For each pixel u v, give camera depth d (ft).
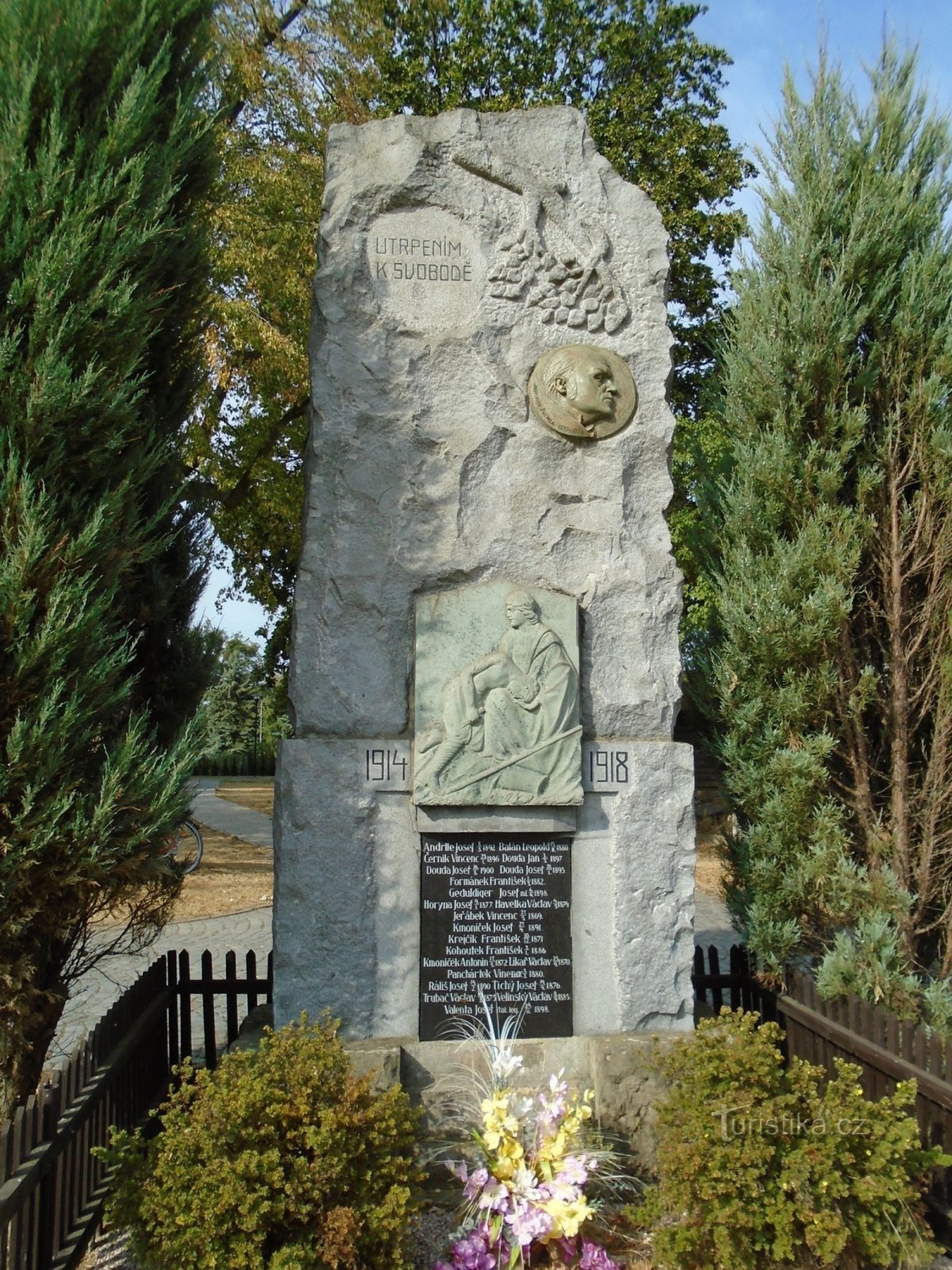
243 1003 27.71
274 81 46.50
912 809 19.20
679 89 60.03
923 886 18.75
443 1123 15.69
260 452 48.93
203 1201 11.53
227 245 43.37
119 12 16.52
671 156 57.72
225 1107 12.09
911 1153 13.51
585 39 58.65
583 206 18.07
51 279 14.65
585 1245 13.35
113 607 16.84
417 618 16.63
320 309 17.17
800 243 19.90
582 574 17.28
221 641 19.67
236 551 53.16
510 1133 13.61
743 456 20.03
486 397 17.29
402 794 16.44
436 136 17.70
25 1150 12.00
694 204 58.85
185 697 19.31
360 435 16.97
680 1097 13.60
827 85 20.52
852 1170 12.94
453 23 59.82
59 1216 13.07
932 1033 15.97
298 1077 12.69
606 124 57.31
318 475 16.89
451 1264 13.12
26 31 15.43
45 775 14.16
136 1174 12.11
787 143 20.65
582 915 16.65
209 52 18.80
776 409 19.93
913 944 18.65
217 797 99.96
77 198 15.23
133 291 15.46
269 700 139.95
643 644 17.33
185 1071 12.92
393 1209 12.05
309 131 47.60
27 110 14.96
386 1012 16.16
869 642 19.99
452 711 16.37
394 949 16.22
